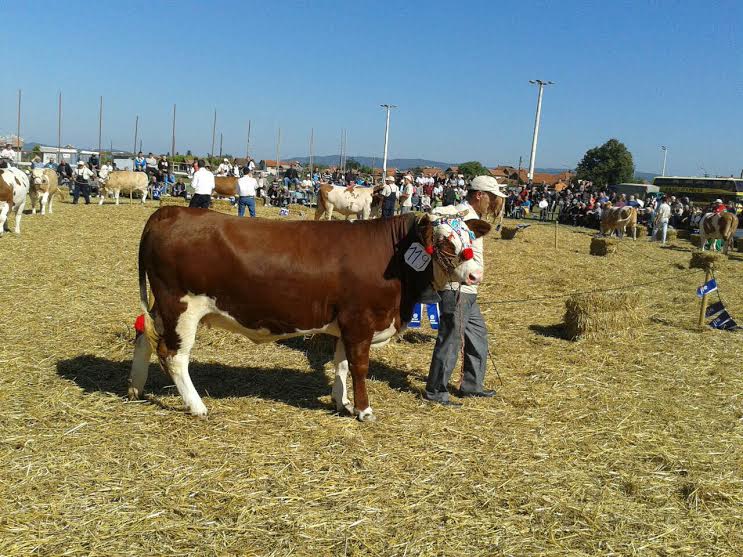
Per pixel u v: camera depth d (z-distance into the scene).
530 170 50.34
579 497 4.04
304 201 31.66
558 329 8.70
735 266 17.27
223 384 5.74
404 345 7.43
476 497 3.95
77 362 6.03
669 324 9.30
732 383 6.54
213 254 4.71
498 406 5.61
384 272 4.86
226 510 3.63
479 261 5.27
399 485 4.03
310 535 3.43
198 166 16.78
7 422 4.60
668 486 4.25
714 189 41.09
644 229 26.09
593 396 5.97
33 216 18.31
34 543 3.21
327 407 5.34
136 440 4.45
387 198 22.16
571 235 24.98
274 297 4.82
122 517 3.49
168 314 4.84
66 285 9.41
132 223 17.83
